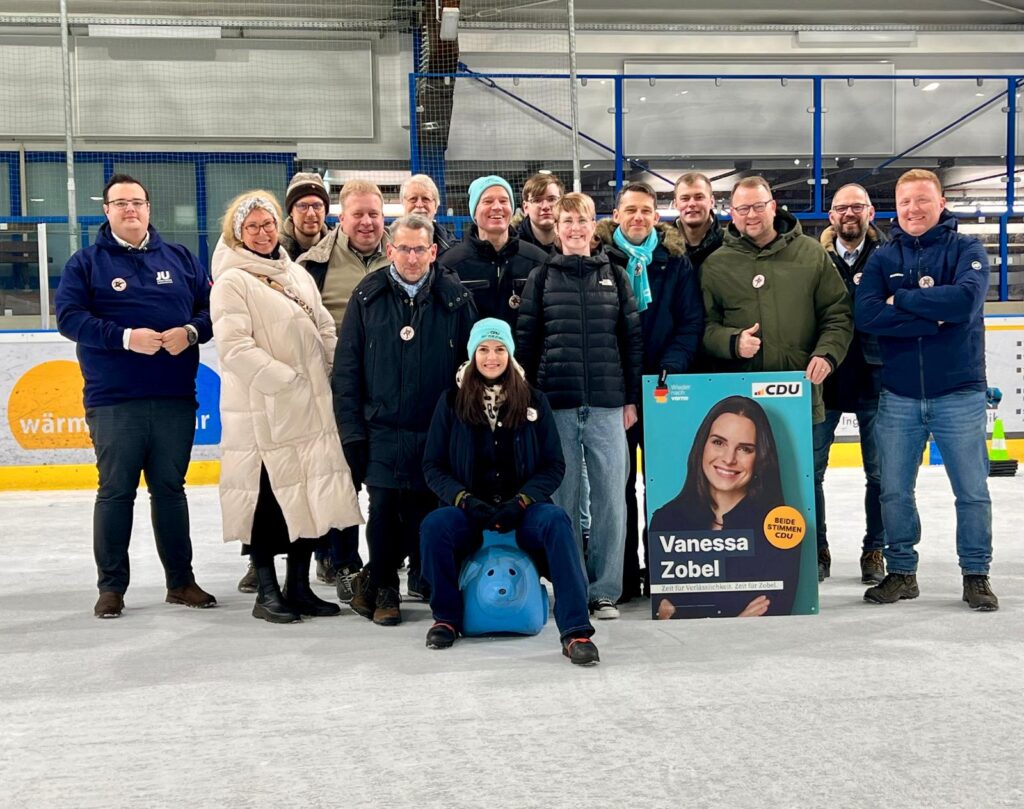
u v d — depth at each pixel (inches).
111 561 162.1
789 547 156.2
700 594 155.5
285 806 84.6
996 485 327.3
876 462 184.9
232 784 89.5
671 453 157.2
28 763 95.7
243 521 156.5
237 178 506.6
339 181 514.9
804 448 157.5
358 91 518.6
